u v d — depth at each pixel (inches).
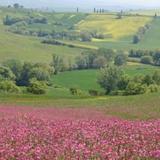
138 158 566.6
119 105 2161.7
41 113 1429.6
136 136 722.2
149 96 2716.5
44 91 5408.5
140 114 1574.8
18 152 593.6
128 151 598.5
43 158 563.2
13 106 1974.7
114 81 7047.2
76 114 1455.5
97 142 673.0
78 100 2856.8
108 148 617.3
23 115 1214.3
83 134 746.8
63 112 1574.8
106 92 6067.9
